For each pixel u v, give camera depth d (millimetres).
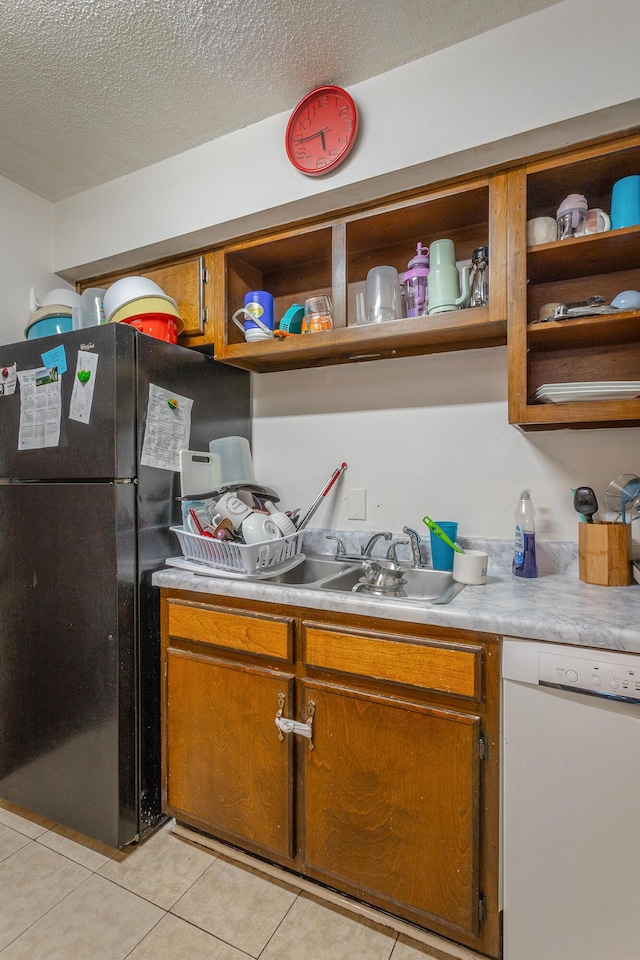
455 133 1360
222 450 1833
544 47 1267
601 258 1345
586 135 1286
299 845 1289
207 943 1174
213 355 1903
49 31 1312
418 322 1430
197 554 1550
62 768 1519
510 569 1558
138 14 1261
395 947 1168
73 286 2229
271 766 1306
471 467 1657
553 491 1548
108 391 1430
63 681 1514
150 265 2037
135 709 1466
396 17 1277
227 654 1395
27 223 2033
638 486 1372
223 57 1399
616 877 947
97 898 1298
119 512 1428
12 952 1147
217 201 1739
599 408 1226
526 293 1290
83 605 1473
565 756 988
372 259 1770
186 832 1531
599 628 965
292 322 1688
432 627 1119
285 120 1623
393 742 1150
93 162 1874
